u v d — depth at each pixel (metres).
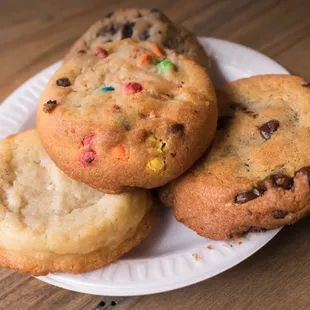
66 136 0.37
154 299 0.37
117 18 0.46
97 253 0.37
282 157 0.37
